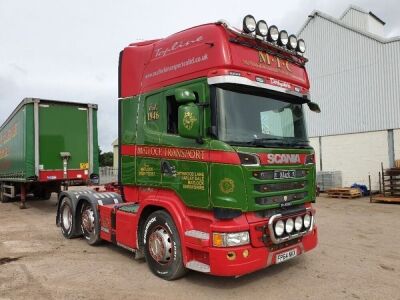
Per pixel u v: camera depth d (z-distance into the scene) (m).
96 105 13.74
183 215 5.31
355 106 20.22
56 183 14.38
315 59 22.08
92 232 7.83
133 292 5.18
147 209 6.04
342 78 20.78
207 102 5.04
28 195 18.48
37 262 6.71
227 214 4.76
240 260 4.67
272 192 5.07
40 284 5.55
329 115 21.38
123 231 6.57
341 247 7.68
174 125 5.61
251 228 4.83
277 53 5.79
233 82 4.96
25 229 9.95
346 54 20.61
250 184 4.80
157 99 5.93
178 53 5.62
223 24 5.07
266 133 5.39
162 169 5.73
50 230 9.77
